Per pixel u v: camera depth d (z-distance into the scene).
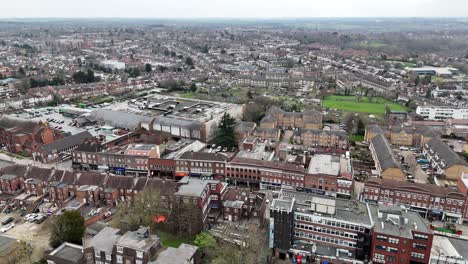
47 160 194.25
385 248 108.06
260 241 127.00
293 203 119.62
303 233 120.94
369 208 122.12
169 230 130.25
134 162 180.50
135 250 101.31
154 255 103.38
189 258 101.62
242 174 170.00
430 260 106.50
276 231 117.12
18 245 119.00
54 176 157.88
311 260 116.00
